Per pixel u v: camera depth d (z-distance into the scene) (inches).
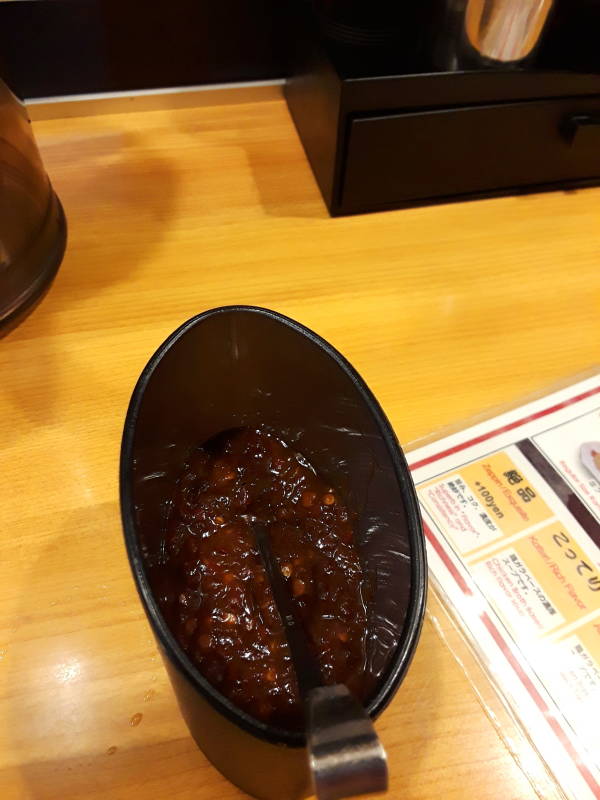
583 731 8.1
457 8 11.1
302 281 12.5
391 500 7.2
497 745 8.1
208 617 7.6
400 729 8.1
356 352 11.6
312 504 8.8
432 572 9.3
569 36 12.7
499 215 13.9
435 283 12.7
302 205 13.7
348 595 7.9
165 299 12.1
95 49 13.8
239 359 8.4
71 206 13.2
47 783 7.7
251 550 8.2
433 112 12.2
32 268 11.4
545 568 9.3
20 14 12.9
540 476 10.2
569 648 8.7
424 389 11.2
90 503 9.8
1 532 9.4
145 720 8.1
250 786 7.3
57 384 10.9
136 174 13.9
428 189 13.6
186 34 14.1
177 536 8.3
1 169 10.4
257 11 14.1
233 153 14.5
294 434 9.3
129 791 7.7
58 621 8.8
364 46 11.9
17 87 14.0
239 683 7.1
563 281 12.9
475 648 8.7
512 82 12.2
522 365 11.6
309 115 13.8
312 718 4.8
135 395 6.8
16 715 8.1
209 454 9.2
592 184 14.6
